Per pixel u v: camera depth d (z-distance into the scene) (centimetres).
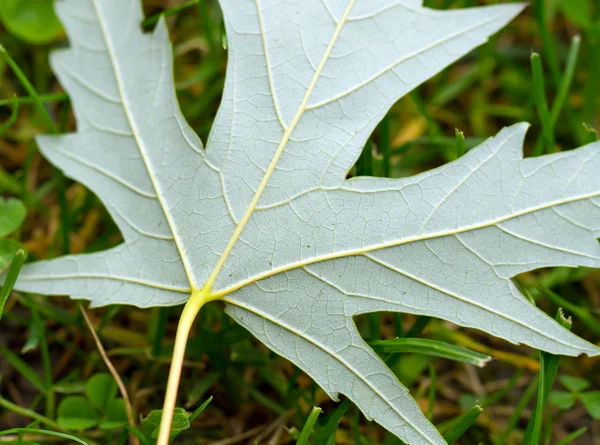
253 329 19
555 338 18
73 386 21
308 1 19
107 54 19
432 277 18
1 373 21
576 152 19
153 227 19
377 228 19
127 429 19
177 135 19
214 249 19
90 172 19
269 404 21
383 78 19
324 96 19
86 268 19
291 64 19
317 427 20
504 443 21
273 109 19
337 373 18
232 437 21
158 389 21
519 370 21
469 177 19
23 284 19
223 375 21
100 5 19
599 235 18
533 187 18
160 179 19
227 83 19
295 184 19
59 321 21
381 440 21
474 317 18
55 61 19
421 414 18
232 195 19
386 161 21
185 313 19
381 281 19
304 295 19
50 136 19
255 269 19
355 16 19
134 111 19
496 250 18
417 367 21
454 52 19
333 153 19
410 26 19
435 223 19
